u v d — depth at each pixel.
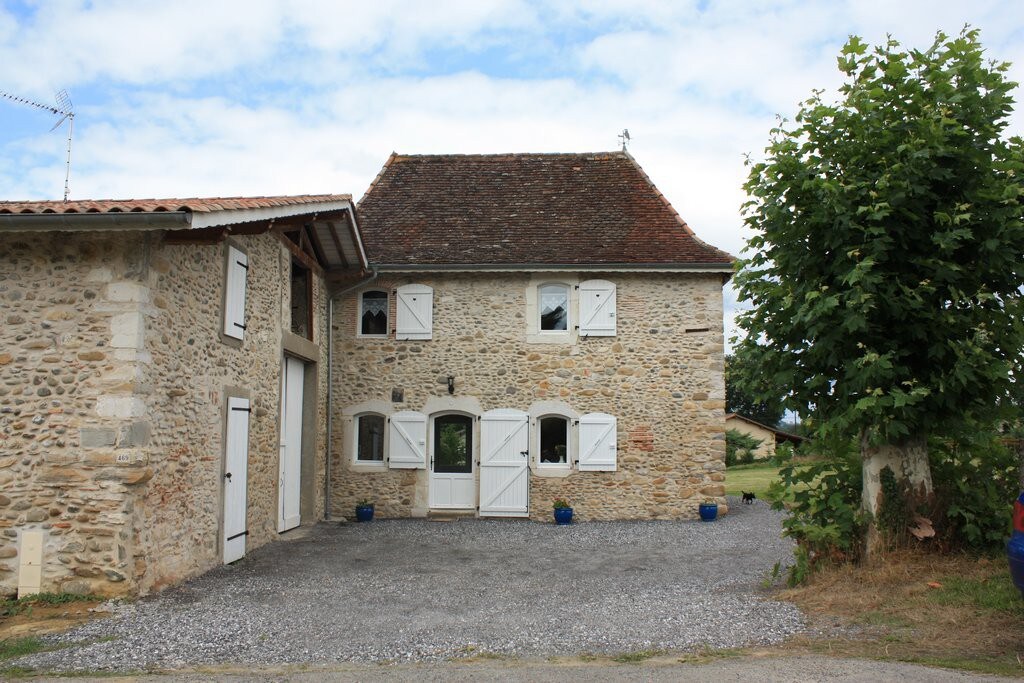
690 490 12.95
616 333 13.20
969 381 6.75
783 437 32.59
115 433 6.73
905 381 6.80
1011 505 7.15
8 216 6.09
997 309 6.75
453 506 13.28
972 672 4.50
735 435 32.25
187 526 7.84
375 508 13.22
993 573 6.38
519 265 13.02
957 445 7.34
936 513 7.01
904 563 6.77
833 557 7.20
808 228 7.21
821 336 7.12
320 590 7.50
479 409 13.22
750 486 20.34
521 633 5.88
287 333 11.03
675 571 8.54
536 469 13.09
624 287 13.27
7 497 6.76
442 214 14.45
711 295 13.19
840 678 4.45
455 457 13.40
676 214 14.20
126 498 6.70
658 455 13.02
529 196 14.78
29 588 6.65
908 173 6.68
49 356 6.84
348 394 13.40
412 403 13.33
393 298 13.48
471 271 13.14
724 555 9.51
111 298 6.86
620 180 15.01
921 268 6.87
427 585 7.80
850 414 6.71
